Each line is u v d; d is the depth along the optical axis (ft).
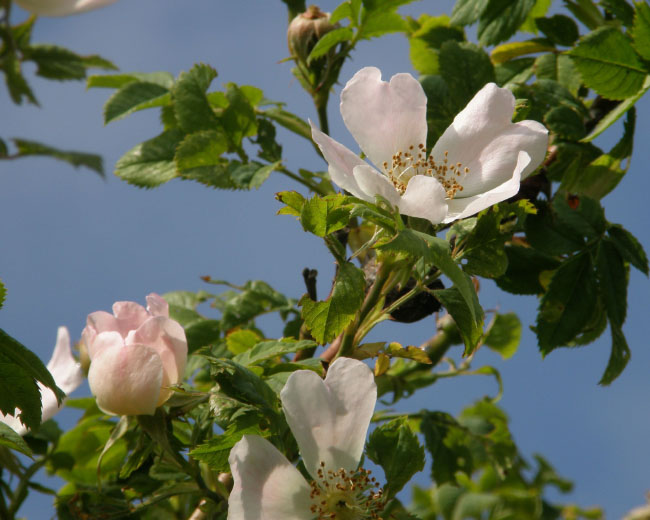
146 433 1.86
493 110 1.84
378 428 1.84
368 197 1.79
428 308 1.90
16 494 2.02
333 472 1.79
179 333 1.86
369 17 2.06
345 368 1.79
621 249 2.02
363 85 1.84
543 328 2.00
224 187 2.07
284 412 1.79
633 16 2.04
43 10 2.07
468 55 2.04
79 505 1.98
